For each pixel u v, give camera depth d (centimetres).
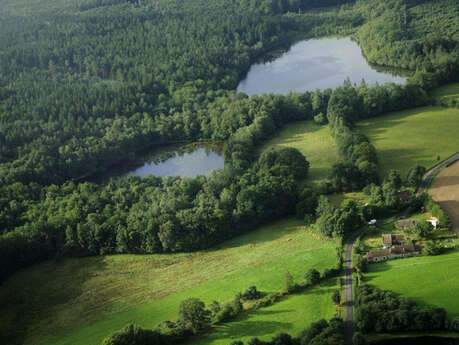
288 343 17462
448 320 17125
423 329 17312
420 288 19350
